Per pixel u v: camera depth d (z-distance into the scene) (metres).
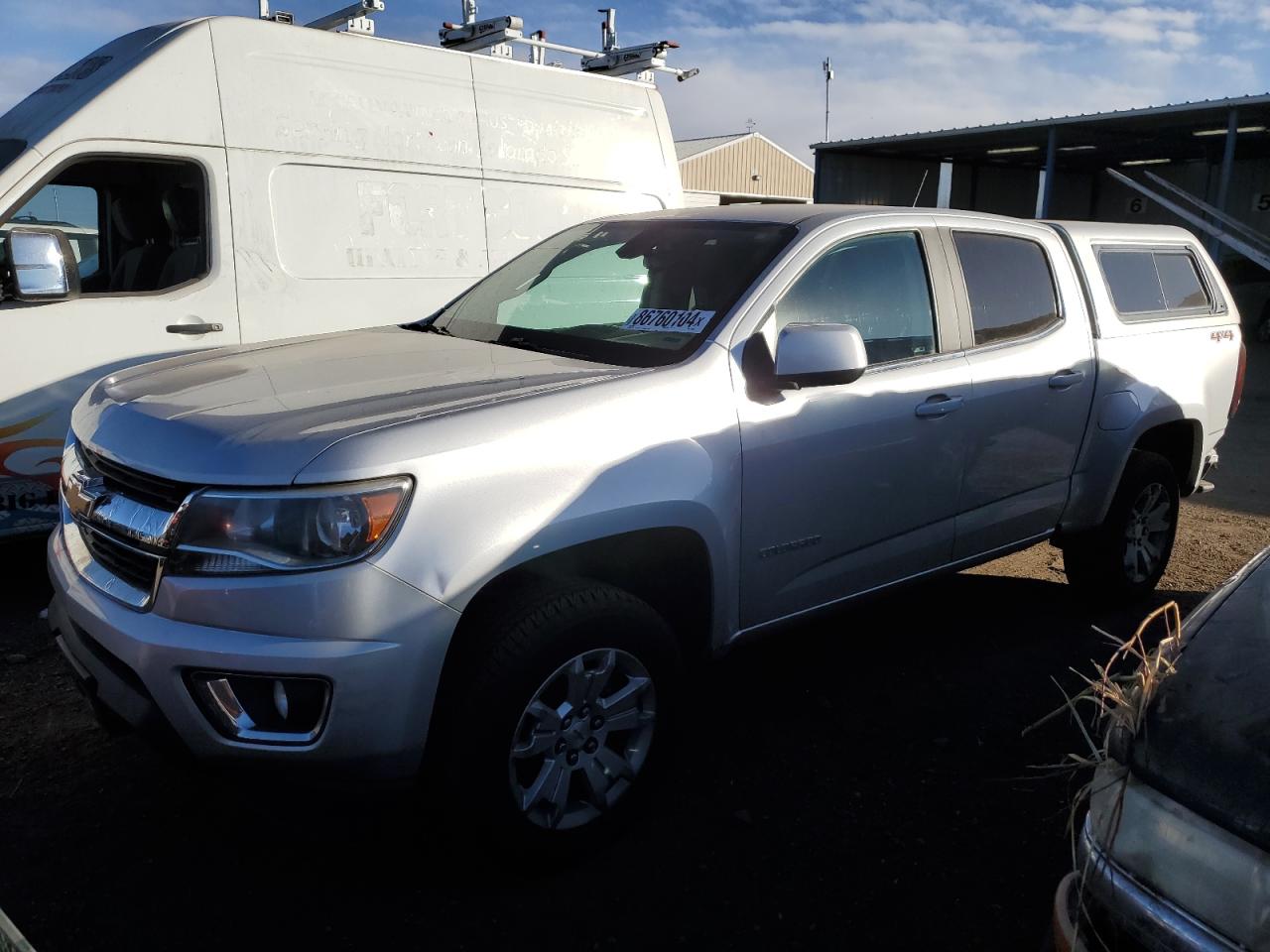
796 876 2.85
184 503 2.38
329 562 2.32
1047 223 4.59
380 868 2.81
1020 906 2.77
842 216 3.63
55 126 4.72
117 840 2.89
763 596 3.28
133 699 2.47
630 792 2.91
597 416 2.77
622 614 2.77
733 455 3.06
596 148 6.89
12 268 4.49
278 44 5.38
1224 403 5.24
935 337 3.78
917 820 3.14
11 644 4.21
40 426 4.68
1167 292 5.02
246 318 5.32
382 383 2.88
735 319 3.21
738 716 3.76
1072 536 4.63
